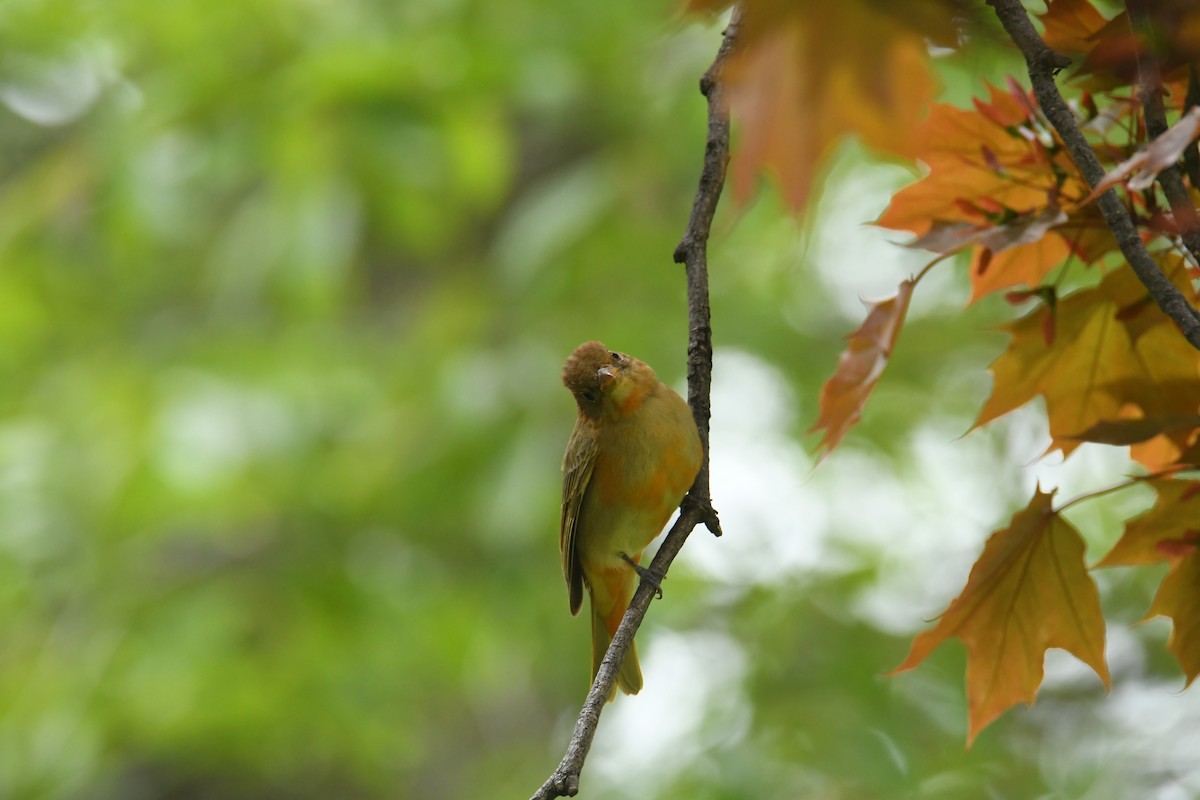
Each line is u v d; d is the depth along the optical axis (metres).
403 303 17.30
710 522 5.55
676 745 13.11
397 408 13.66
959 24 2.50
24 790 12.92
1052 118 3.52
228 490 12.48
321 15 12.66
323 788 17.83
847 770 12.48
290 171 11.93
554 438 12.89
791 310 15.30
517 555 13.95
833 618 14.05
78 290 15.34
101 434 12.74
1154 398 4.52
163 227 12.12
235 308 14.41
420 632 13.91
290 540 14.16
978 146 4.35
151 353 14.09
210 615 13.61
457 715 17.38
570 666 14.25
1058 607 4.64
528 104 13.36
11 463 13.09
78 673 13.38
